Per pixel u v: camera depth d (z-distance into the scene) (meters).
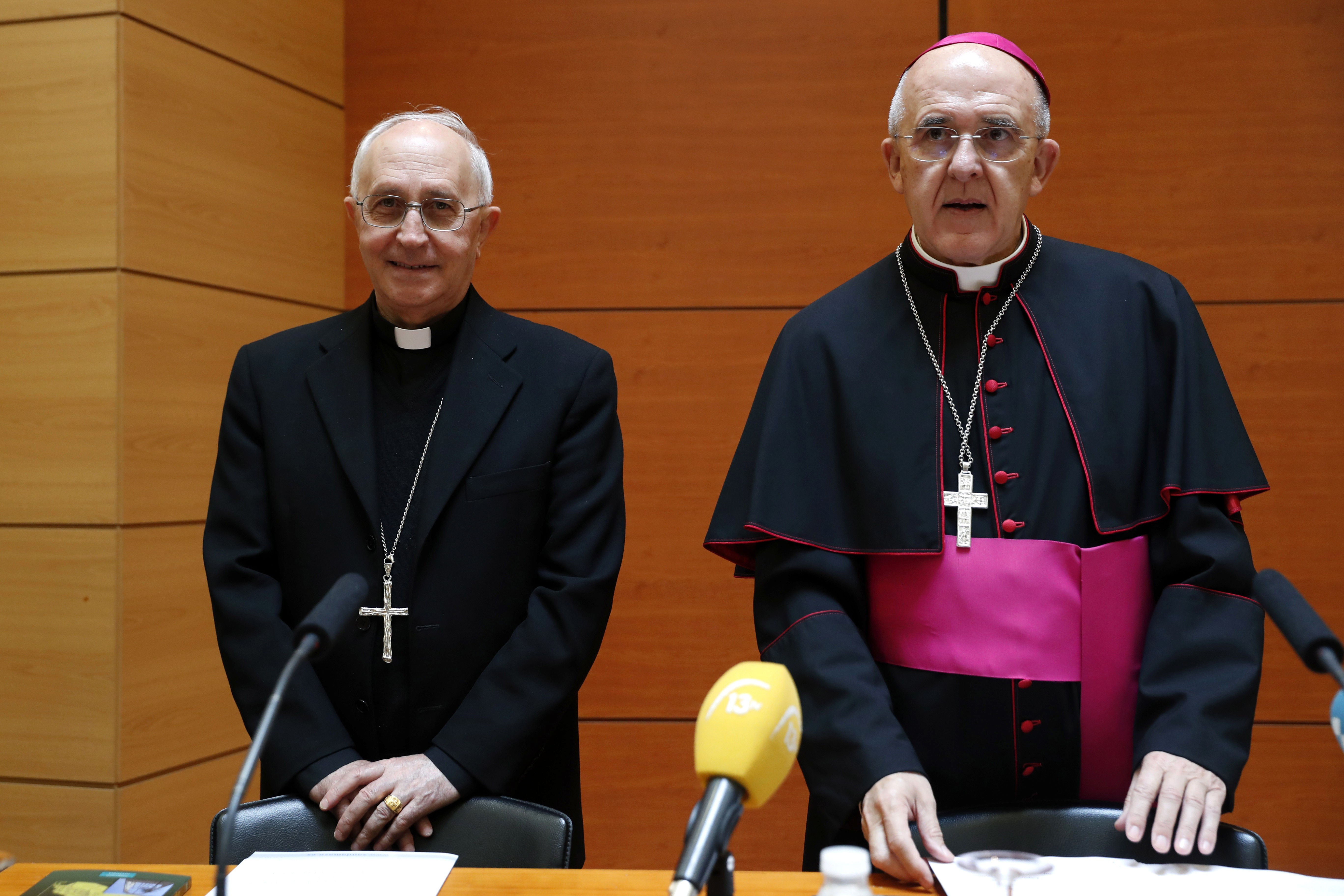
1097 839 1.54
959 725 1.67
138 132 2.89
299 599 1.97
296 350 2.10
